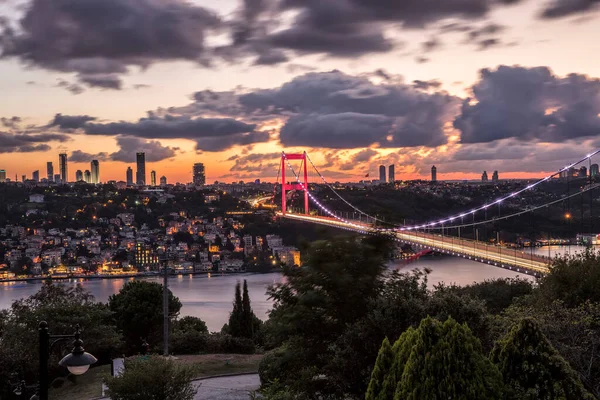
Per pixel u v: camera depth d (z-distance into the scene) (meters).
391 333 20.00
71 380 37.50
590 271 28.94
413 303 20.50
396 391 13.29
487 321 20.17
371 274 22.56
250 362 40.97
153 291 51.94
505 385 13.02
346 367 20.19
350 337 20.48
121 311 50.12
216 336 49.31
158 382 25.56
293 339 23.27
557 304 21.73
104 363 44.44
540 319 20.72
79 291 50.28
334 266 21.77
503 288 49.47
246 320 51.22
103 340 42.00
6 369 35.66
